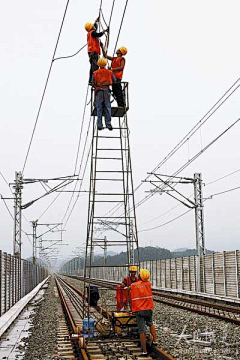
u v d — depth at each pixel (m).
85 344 14.70
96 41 17.31
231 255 36.28
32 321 26.16
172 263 53.12
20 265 39.56
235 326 20.45
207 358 13.85
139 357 13.84
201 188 39.84
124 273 76.25
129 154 16.19
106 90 16.27
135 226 15.56
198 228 41.22
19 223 39.50
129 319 15.30
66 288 69.88
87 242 15.92
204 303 32.00
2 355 15.66
